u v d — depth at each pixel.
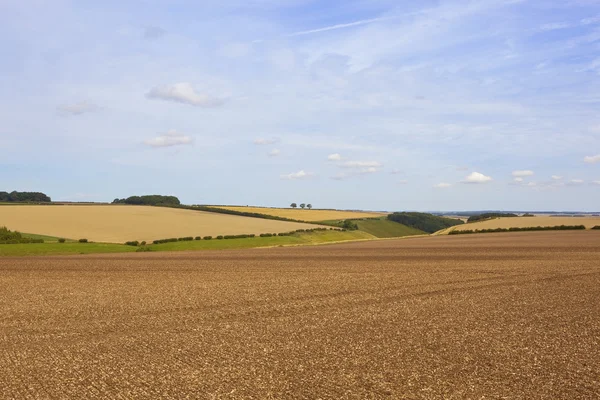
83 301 24.59
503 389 11.45
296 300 24.41
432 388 11.55
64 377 12.51
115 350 15.14
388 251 64.00
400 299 24.42
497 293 25.98
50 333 17.62
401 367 13.16
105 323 19.25
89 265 45.72
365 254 58.66
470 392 11.27
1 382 12.19
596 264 40.81
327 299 24.62
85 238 79.88
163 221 103.00
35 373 12.88
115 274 37.59
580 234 97.12
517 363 13.47
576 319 19.23
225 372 12.84
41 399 11.01
